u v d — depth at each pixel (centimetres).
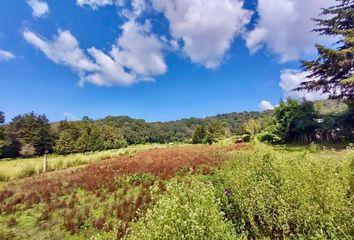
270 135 2925
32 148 6084
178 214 397
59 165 2080
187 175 1254
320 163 609
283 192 478
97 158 2500
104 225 750
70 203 975
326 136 2536
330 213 424
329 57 2159
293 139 2883
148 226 415
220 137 5703
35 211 941
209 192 511
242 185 556
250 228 483
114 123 11262
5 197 1114
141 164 1691
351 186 517
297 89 2630
